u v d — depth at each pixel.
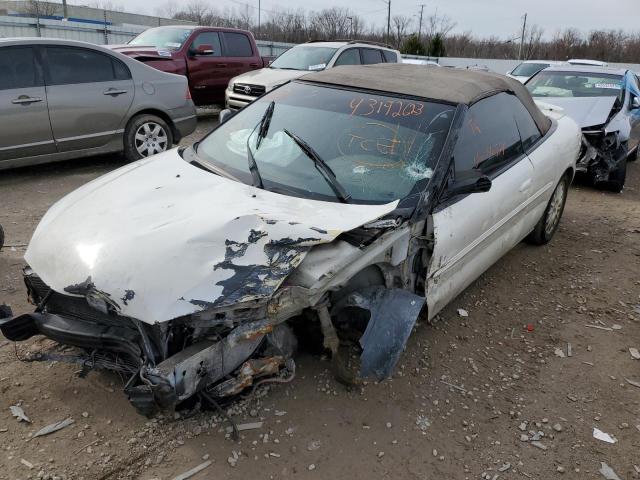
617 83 8.81
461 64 38.12
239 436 2.68
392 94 3.72
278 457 2.59
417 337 3.66
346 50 11.13
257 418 2.80
